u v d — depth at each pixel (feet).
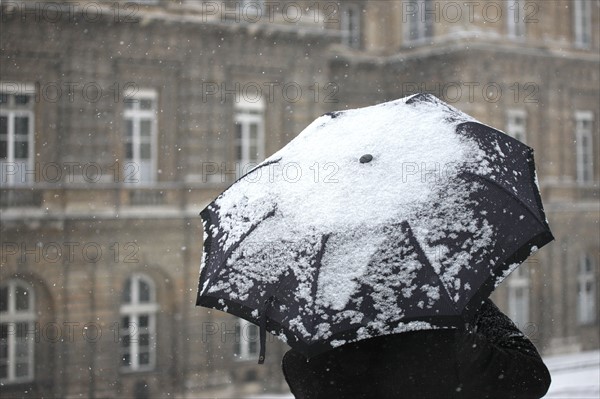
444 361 9.26
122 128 91.25
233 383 94.12
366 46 110.63
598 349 111.86
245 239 10.02
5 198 86.79
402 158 10.02
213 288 9.86
